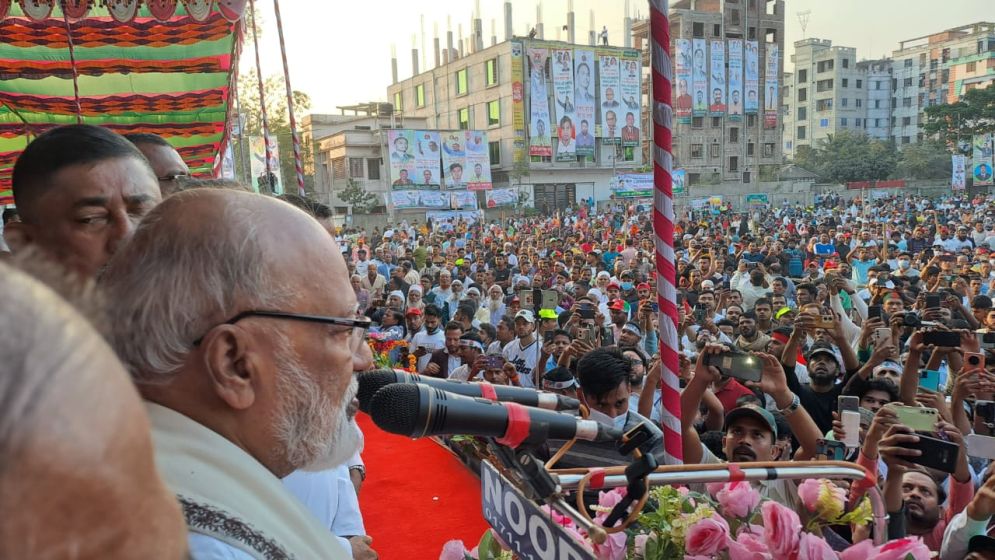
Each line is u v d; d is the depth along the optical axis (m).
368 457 4.66
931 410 2.73
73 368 0.41
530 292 6.70
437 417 1.24
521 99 48.28
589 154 49.50
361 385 1.55
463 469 4.38
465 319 8.95
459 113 53.88
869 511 2.00
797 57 91.88
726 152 55.88
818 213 43.44
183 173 2.90
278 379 1.05
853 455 3.32
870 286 10.27
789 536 1.69
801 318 5.26
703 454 3.42
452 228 37.28
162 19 5.59
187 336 1.01
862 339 5.97
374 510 3.84
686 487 2.06
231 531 0.93
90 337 0.44
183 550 0.50
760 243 21.02
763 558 1.70
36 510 0.38
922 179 60.69
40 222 1.96
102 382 0.42
